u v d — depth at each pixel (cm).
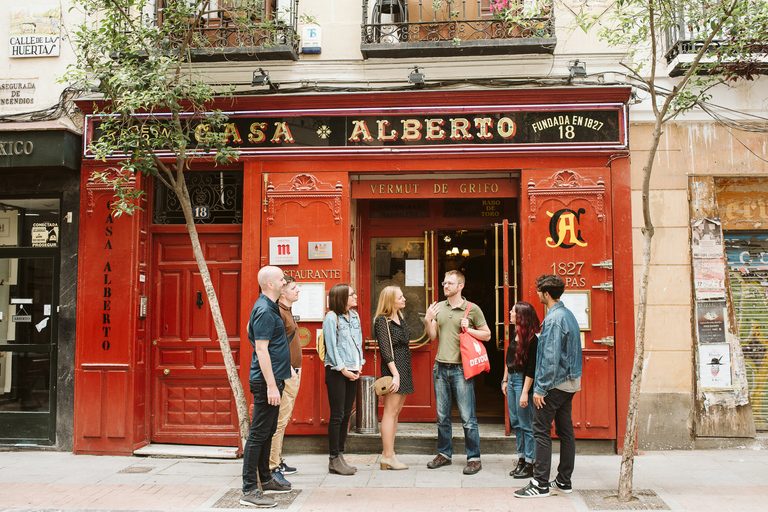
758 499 441
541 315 586
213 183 646
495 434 592
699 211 596
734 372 588
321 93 604
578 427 573
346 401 536
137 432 607
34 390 628
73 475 529
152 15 627
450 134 605
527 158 600
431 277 678
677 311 589
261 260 612
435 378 540
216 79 627
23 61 648
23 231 643
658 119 445
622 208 587
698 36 502
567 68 605
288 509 430
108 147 505
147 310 630
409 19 639
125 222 614
